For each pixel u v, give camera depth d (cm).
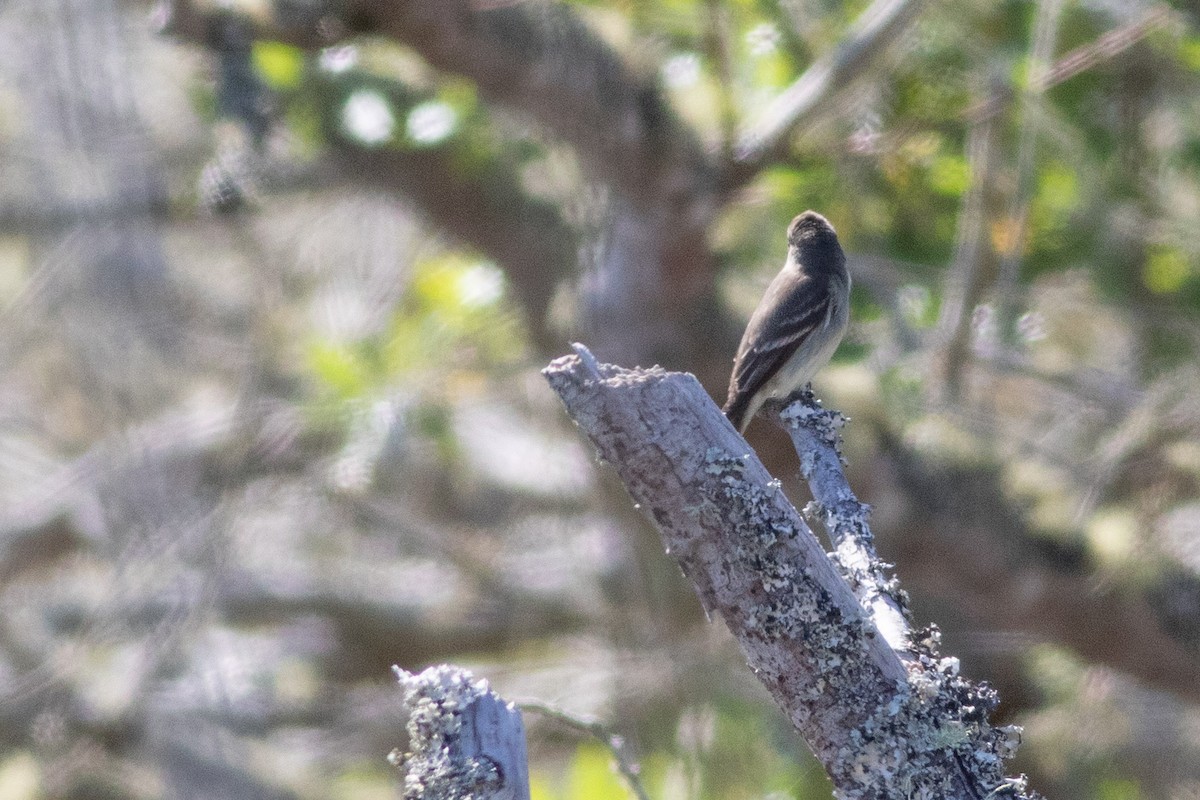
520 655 1528
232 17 1152
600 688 1315
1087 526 1274
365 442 1334
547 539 1539
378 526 1540
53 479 1474
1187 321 1297
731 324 1281
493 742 402
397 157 1395
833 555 505
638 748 1252
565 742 1335
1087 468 1285
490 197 1416
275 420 1398
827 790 1190
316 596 1539
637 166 1199
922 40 1232
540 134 1304
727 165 1185
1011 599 1270
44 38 1452
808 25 1241
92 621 1407
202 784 1427
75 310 1481
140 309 1491
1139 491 1283
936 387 1254
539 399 1400
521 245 1420
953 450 1283
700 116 1216
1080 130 1310
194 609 1403
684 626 1315
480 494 1555
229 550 1401
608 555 1365
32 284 1477
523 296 1427
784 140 1166
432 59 1189
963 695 423
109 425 1459
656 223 1223
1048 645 1327
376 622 1530
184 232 1564
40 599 1532
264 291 1504
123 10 1472
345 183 1439
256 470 1398
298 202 1498
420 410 1344
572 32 1205
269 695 1512
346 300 1430
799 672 409
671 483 405
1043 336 1303
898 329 1317
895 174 1284
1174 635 1264
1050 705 1315
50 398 1516
